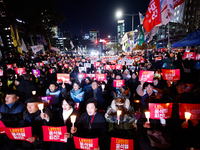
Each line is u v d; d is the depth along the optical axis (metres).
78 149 2.54
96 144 2.33
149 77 4.00
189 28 29.66
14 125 2.90
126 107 2.97
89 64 11.95
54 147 2.72
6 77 8.16
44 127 2.50
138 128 2.79
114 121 2.89
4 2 20.86
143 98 3.72
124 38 22.44
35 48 18.38
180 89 3.16
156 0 7.51
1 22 21.81
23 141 2.70
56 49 31.89
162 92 4.33
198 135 2.45
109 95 6.49
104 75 6.85
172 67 7.73
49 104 4.16
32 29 30.11
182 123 2.59
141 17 13.79
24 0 21.41
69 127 2.95
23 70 8.49
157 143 2.25
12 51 28.56
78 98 4.67
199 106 2.54
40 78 7.75
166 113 2.62
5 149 2.57
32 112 2.79
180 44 10.54
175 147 2.32
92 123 2.82
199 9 27.80
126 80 7.14
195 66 8.63
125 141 2.36
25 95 4.92
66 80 5.73
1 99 5.21
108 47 86.88
